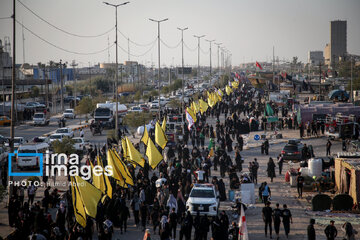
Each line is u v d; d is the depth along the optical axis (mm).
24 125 79875
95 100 103438
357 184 28703
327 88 122688
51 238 21000
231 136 62750
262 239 23984
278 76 127438
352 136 54406
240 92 110312
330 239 21922
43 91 141250
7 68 125875
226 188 35562
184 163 40500
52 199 28594
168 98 111000
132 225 26875
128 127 74875
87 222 22578
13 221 25812
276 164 44719
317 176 34688
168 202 26875
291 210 29266
